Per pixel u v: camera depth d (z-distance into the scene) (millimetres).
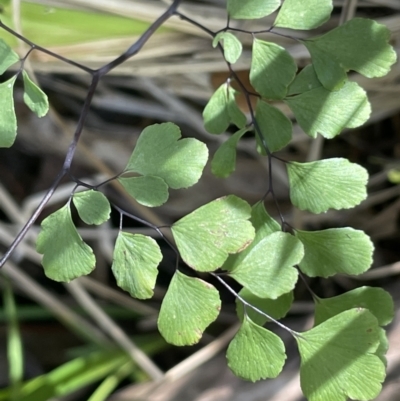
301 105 138
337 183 137
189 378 230
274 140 141
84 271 135
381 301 143
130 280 133
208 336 257
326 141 238
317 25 134
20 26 174
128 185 134
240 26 179
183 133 252
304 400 193
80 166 277
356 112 136
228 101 143
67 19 177
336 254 140
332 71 136
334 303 144
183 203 256
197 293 133
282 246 134
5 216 278
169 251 259
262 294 134
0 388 266
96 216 134
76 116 270
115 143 264
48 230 136
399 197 236
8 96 138
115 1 174
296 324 228
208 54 187
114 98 253
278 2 135
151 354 263
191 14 178
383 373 132
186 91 220
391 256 236
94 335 250
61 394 233
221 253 132
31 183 287
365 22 135
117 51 186
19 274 234
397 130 229
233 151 145
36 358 273
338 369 134
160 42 185
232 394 211
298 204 140
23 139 279
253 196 249
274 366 133
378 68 135
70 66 193
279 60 135
